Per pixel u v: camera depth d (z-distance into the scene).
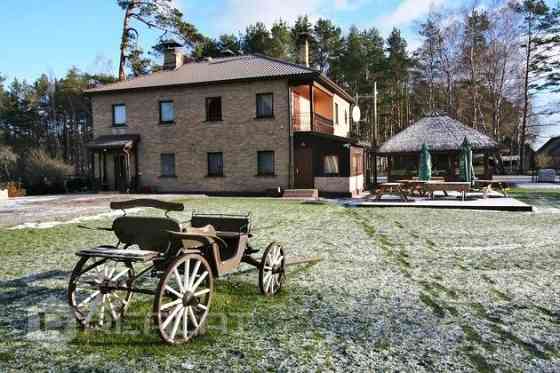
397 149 25.20
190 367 3.70
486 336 4.36
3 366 3.74
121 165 26.41
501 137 52.38
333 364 3.74
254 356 3.91
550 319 4.84
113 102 26.58
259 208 16.58
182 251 4.59
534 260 7.73
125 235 4.90
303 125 25.28
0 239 9.96
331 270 7.10
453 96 45.41
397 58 51.25
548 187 27.19
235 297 5.62
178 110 25.20
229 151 24.28
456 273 6.87
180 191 25.31
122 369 3.67
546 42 40.97
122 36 35.12
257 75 23.34
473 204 16.12
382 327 4.61
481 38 41.03
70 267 7.33
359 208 16.52
